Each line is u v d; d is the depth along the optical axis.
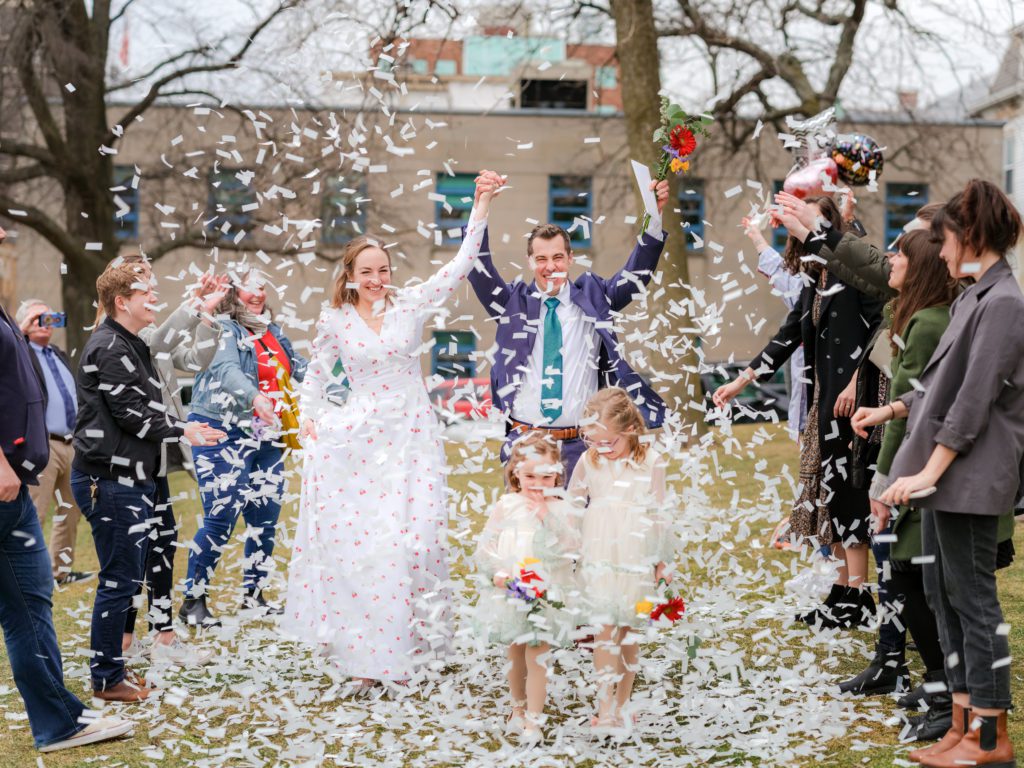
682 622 3.71
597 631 3.24
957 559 2.79
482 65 21.03
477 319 9.53
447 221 20.20
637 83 11.73
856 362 3.98
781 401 13.36
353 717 3.40
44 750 3.17
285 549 5.78
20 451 3.03
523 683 3.35
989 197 2.74
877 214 18.11
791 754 2.98
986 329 2.69
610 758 3.07
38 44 12.93
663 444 3.72
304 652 4.16
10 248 18.16
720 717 3.30
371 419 3.84
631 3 11.74
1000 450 2.71
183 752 3.16
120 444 3.56
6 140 13.73
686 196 16.42
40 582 3.14
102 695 3.61
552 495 3.35
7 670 3.96
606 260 21.55
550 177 21.48
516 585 3.16
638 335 3.87
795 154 4.56
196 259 15.61
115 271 3.69
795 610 4.38
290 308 4.11
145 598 4.07
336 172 8.04
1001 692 2.74
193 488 8.77
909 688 3.49
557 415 3.79
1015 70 14.41
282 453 4.86
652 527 3.32
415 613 3.78
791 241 4.09
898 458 2.88
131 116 13.65
